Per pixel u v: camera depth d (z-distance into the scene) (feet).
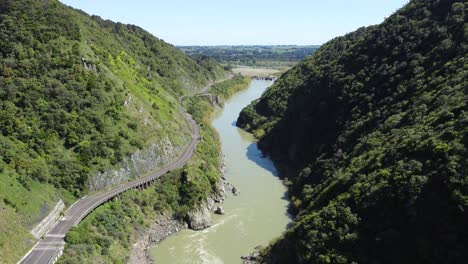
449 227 163.73
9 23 303.27
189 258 235.40
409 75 307.99
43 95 281.74
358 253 185.78
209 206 295.48
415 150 200.95
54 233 214.90
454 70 264.11
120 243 233.96
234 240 256.32
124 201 265.75
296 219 260.83
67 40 338.34
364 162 241.76
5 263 178.09
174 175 305.32
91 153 274.77
